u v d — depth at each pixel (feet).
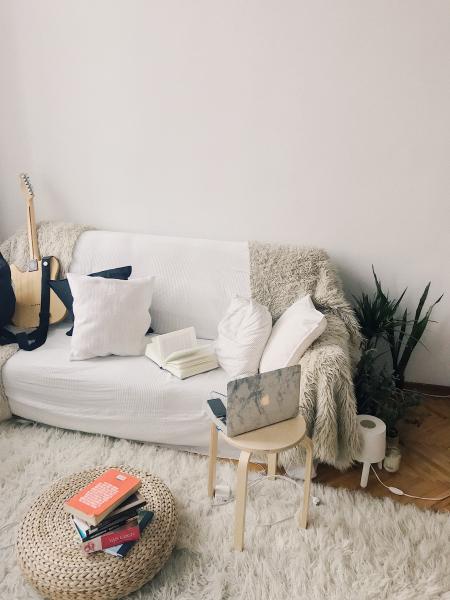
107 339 7.22
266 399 5.21
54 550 4.72
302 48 7.46
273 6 7.36
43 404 7.23
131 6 7.87
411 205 7.86
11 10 8.32
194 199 8.64
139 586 4.73
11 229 9.68
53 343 7.76
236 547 5.33
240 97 7.91
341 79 7.48
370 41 7.22
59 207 9.36
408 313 8.47
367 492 6.28
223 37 7.68
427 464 6.87
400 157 7.66
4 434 7.18
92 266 8.46
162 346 6.99
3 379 7.25
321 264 7.64
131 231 9.14
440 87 7.22
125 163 8.75
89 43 8.23
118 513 4.70
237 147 8.17
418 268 8.17
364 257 8.30
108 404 6.92
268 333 6.89
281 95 7.75
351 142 7.73
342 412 5.98
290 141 7.94
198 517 5.77
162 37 7.91
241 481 5.06
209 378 6.76
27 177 8.75
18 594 4.88
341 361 5.97
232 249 8.04
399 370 8.10
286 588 4.95
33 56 8.50
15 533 5.49
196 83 8.00
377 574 5.06
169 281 8.10
